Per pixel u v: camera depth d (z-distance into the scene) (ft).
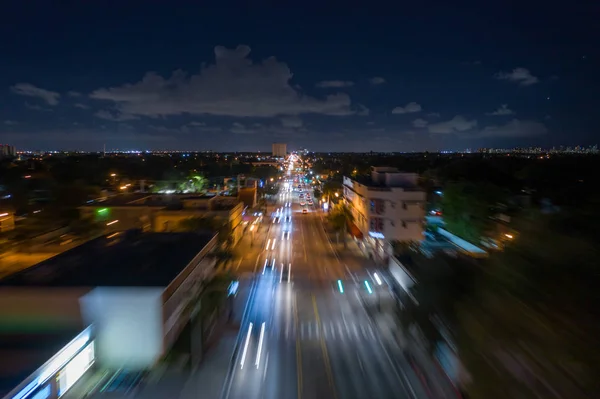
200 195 187.01
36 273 72.38
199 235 107.86
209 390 60.54
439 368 59.31
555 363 32.73
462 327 44.75
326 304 96.17
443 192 155.53
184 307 76.69
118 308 64.23
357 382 62.80
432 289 63.00
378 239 140.97
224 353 71.92
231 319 87.20
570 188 141.69
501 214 129.18
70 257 84.23
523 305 37.76
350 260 138.41
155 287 65.77
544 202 133.59
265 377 64.18
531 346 34.86
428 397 57.62
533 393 33.47
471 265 64.28
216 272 104.53
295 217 234.58
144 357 64.59
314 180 421.18
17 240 140.36
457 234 138.41
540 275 40.19
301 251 151.74
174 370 65.57
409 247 118.73
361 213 163.22
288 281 114.01
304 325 84.17
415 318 70.54
